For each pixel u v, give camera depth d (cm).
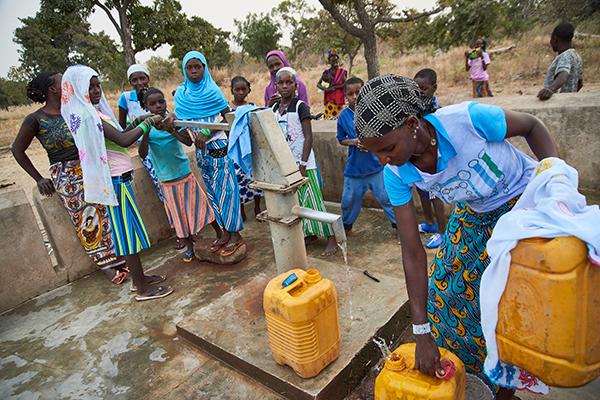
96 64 3131
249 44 4109
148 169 434
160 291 337
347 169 375
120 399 233
